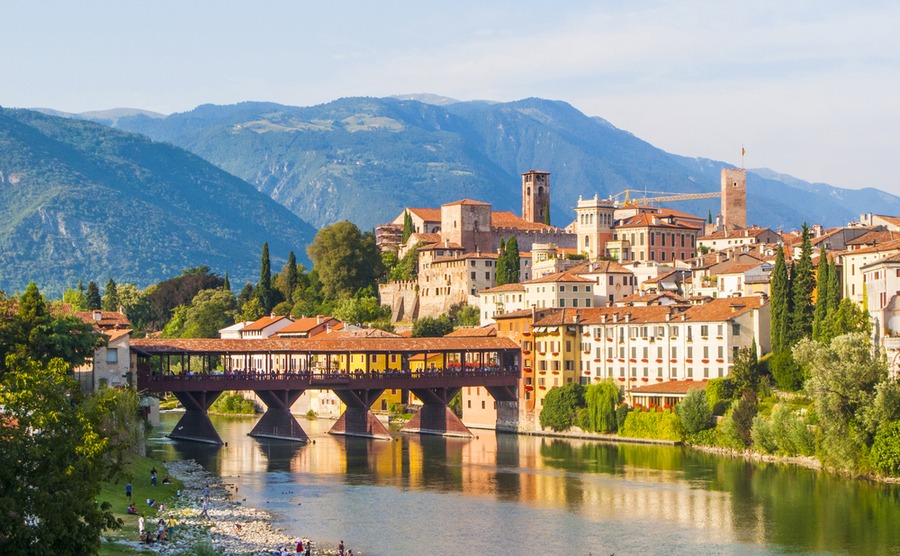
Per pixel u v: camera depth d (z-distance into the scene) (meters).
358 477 174.75
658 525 138.12
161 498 149.50
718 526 137.12
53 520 79.62
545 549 127.19
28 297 164.75
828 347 170.38
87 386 194.00
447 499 155.62
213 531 131.38
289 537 130.75
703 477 169.38
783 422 179.50
